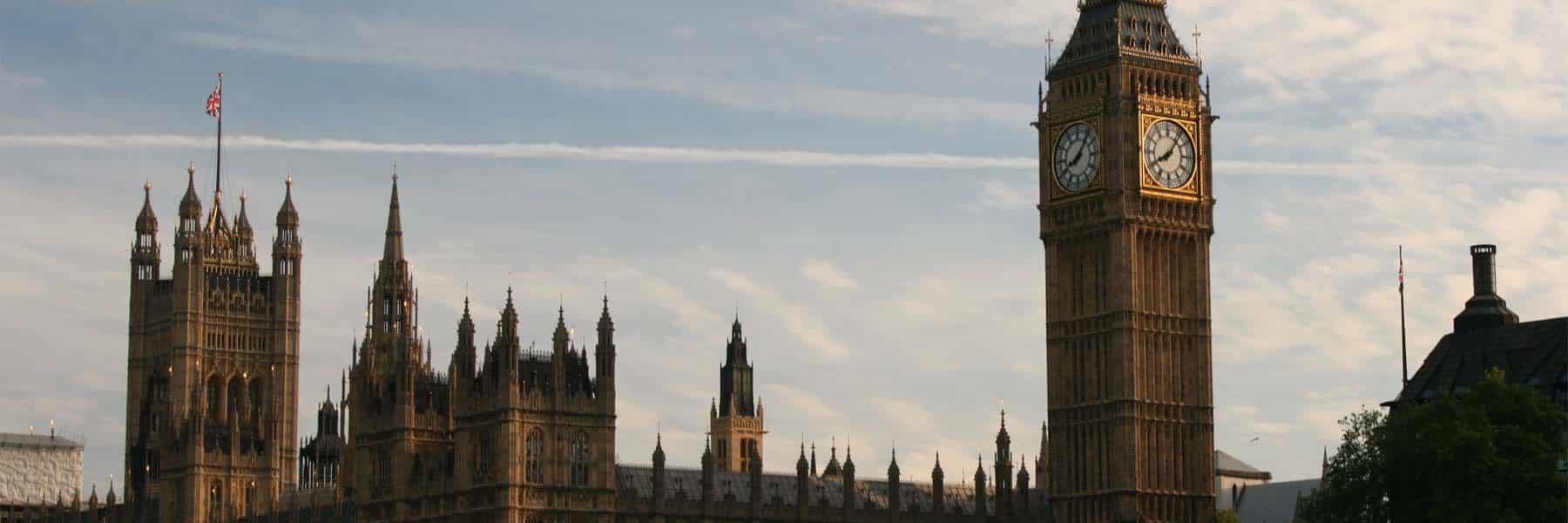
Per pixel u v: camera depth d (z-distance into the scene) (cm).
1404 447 18575
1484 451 18000
